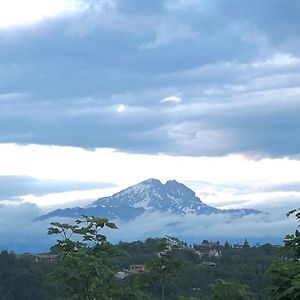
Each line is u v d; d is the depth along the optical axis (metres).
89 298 14.63
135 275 16.62
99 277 14.62
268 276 12.99
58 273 14.44
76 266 14.34
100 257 15.09
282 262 13.22
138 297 15.16
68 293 14.70
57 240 15.18
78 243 15.21
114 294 14.85
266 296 12.98
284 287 12.67
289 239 13.57
